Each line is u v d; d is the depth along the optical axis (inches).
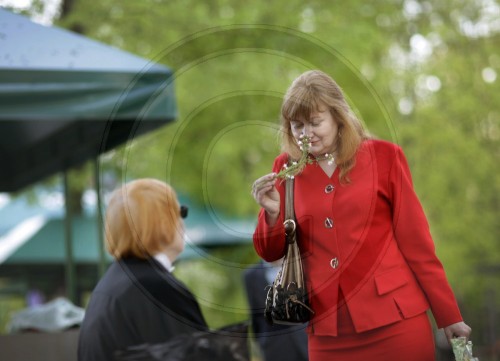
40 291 981.2
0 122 591.2
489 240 1114.1
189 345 295.1
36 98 435.5
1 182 710.5
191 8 894.4
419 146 1101.1
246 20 873.5
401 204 299.6
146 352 292.0
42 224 997.2
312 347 312.2
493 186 1140.5
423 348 301.4
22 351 488.4
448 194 1112.2
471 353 298.2
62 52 446.3
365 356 300.5
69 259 778.8
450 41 1155.3
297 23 911.7
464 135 1122.7
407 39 1117.7
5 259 957.8
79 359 298.2
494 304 987.9
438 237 1103.6
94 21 880.3
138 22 887.1
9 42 447.5
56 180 1000.2
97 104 441.7
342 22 956.6
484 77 1153.4
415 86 1105.4
